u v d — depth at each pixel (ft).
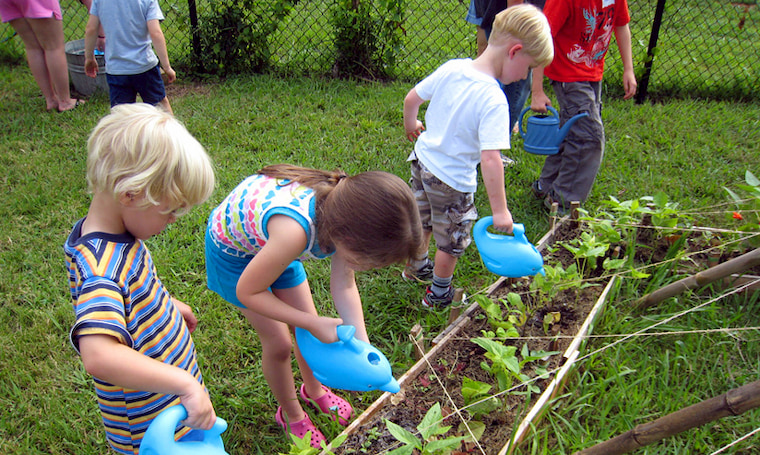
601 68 11.39
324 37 20.93
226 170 13.16
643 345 8.50
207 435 4.57
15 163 13.47
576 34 10.73
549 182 12.37
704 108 17.10
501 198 7.83
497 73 8.30
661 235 10.33
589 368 7.91
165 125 4.56
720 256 9.73
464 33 23.15
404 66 19.86
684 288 8.86
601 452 5.81
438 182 8.50
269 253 5.10
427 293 9.51
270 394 7.93
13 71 19.45
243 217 5.56
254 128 15.44
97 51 17.21
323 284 10.01
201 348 8.62
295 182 5.41
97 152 4.42
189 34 19.62
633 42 21.66
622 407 7.40
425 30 23.56
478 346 8.21
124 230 4.77
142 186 4.33
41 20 15.05
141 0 13.89
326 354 5.36
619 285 9.23
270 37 21.35
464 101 8.11
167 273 10.08
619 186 12.90
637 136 15.33
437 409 6.09
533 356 7.43
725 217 10.69
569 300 9.22
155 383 4.24
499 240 7.48
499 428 7.07
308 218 5.10
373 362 5.41
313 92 17.60
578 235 10.65
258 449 7.09
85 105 16.74
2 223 11.27
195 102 16.93
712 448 7.01
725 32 24.40
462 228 8.75
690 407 5.04
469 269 10.39
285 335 6.63
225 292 6.40
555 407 7.34
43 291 9.57
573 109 11.23
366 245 4.75
